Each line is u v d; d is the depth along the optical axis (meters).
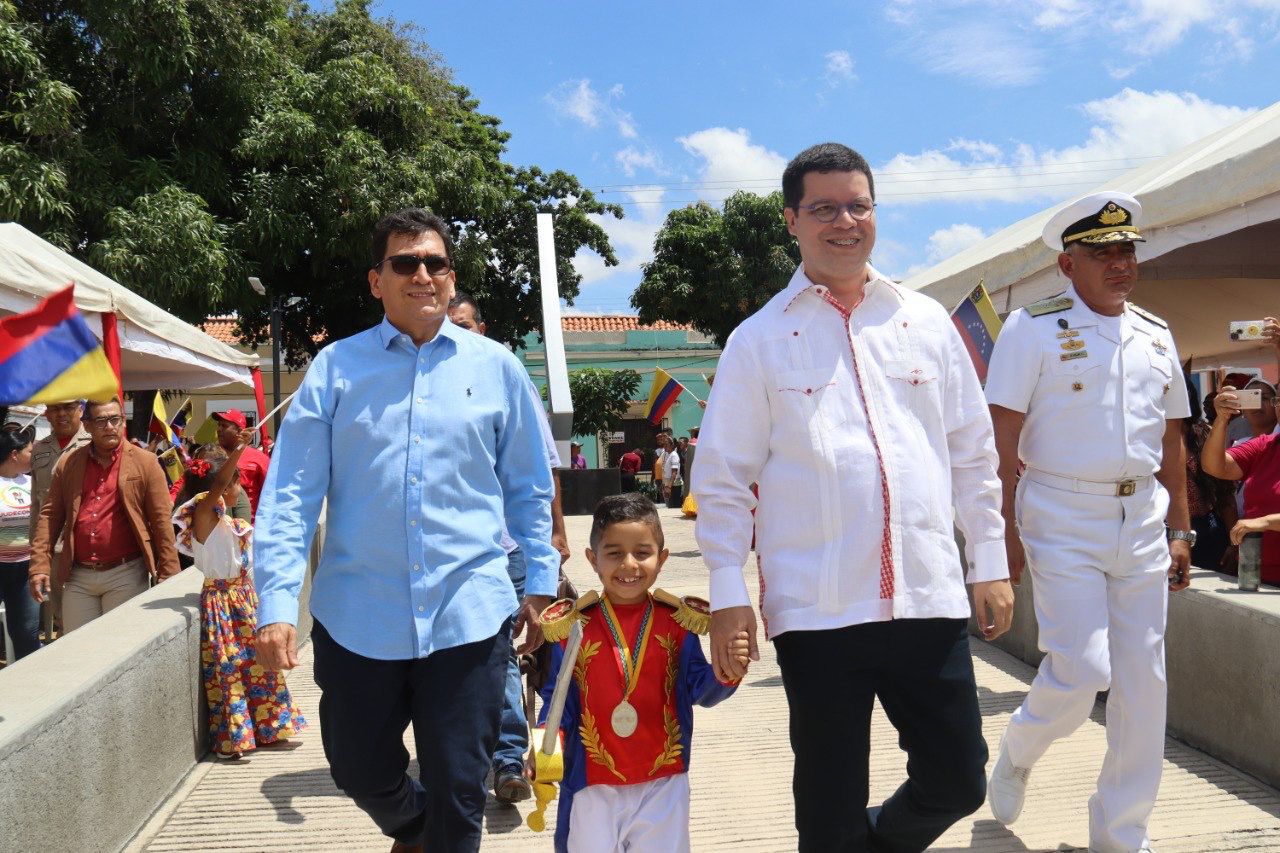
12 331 3.56
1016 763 3.53
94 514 5.59
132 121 15.45
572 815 2.77
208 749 4.70
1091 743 4.50
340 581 2.75
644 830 2.70
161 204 14.54
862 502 2.47
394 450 2.75
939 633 2.48
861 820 2.52
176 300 15.03
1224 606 4.20
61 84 13.66
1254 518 4.62
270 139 16.20
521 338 24.98
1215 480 5.80
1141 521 3.25
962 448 2.74
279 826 3.85
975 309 5.44
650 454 31.97
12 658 6.73
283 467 2.76
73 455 5.70
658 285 26.25
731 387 2.61
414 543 2.72
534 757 2.65
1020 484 3.46
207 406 27.08
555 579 3.04
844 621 2.45
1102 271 3.30
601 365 31.53
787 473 2.54
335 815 3.95
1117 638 3.26
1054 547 3.25
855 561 2.46
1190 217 5.48
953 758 2.48
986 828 3.63
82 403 6.60
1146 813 3.26
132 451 5.68
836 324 2.59
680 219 26.92
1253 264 7.37
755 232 26.33
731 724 4.98
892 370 2.57
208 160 16.28
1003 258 7.17
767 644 6.82
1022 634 6.02
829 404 2.53
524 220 23.78
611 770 2.72
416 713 2.74
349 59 17.33
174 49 14.95
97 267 13.89
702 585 9.26
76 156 14.11
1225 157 5.21
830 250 2.56
